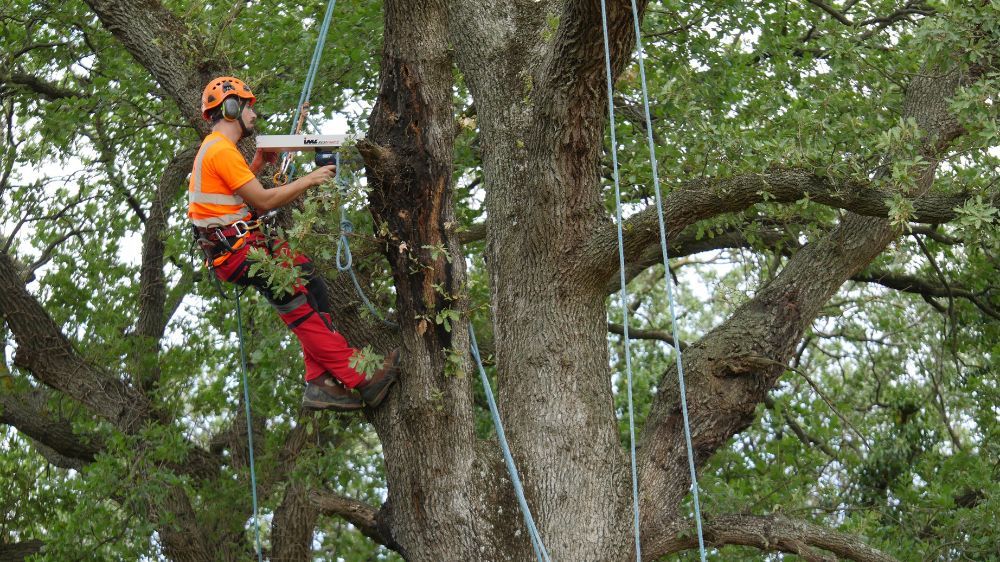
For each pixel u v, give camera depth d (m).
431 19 6.07
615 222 6.68
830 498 10.16
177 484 9.45
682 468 6.98
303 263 6.00
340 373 6.17
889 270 13.48
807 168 6.29
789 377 12.45
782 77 10.70
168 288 12.31
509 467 6.23
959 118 6.86
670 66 10.40
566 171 6.53
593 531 6.46
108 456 9.23
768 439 12.07
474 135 10.28
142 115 12.13
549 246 6.66
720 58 10.27
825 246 7.45
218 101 5.88
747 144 6.66
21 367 10.19
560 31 6.01
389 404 6.35
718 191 6.30
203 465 10.73
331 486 11.16
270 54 10.32
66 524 9.79
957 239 11.88
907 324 14.96
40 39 12.51
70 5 11.95
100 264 11.66
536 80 6.48
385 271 6.95
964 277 13.02
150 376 10.97
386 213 6.05
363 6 10.43
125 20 7.45
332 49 10.19
